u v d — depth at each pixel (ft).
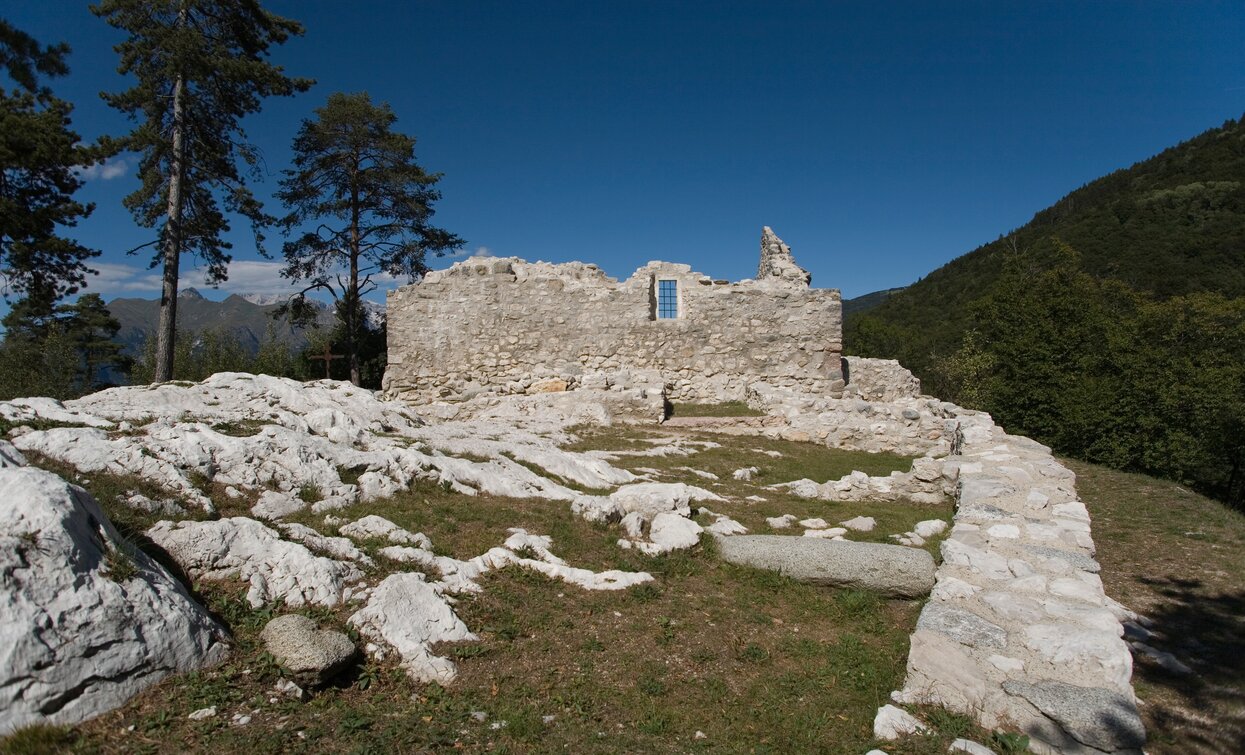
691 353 79.05
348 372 115.14
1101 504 40.78
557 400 62.64
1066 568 23.11
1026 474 33.63
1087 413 86.28
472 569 20.30
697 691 16.43
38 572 12.67
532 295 79.10
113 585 13.62
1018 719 15.75
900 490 37.45
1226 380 92.32
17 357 95.25
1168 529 35.47
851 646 19.39
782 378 79.15
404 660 15.74
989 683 16.88
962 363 128.57
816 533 28.99
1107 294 149.18
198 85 76.59
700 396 78.13
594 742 13.92
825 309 79.20
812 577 23.45
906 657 18.84
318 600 16.97
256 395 33.58
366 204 107.24
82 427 22.04
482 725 14.06
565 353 78.89
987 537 25.90
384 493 24.99
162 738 12.30
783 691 16.87
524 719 14.32
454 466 28.32
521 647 17.25
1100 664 17.37
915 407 62.18
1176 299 124.88
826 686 17.29
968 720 15.60
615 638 18.35
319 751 12.56
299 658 14.12
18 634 11.89
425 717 14.06
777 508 33.60
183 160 75.77
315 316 113.50
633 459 43.75
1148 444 84.64
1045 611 20.20
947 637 18.58
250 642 15.29
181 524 17.69
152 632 13.69
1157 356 91.35
